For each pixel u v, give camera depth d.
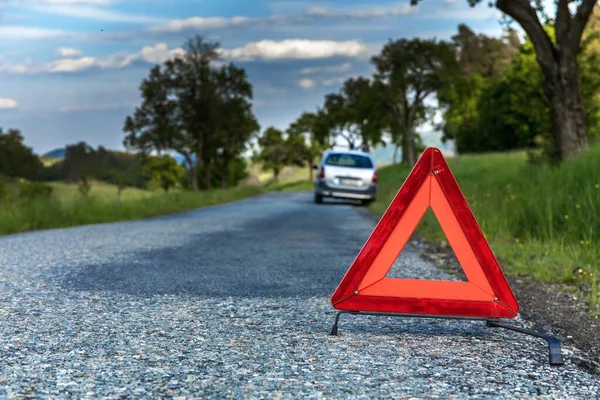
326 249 9.28
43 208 15.66
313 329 4.25
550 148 17.36
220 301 5.20
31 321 4.31
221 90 69.94
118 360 3.39
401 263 7.67
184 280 6.25
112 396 2.79
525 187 13.12
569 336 4.37
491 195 13.69
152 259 7.81
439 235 10.86
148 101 68.44
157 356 3.49
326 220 15.84
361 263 4.11
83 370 3.19
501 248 9.01
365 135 86.38
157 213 20.20
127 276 6.43
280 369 3.26
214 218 16.67
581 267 7.11
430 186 4.11
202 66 68.06
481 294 4.11
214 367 3.28
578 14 16.42
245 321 4.46
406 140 80.12
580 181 11.39
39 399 2.73
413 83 76.38
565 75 16.62
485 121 75.19
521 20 16.69
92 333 4.01
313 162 119.88
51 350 3.57
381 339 4.00
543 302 5.60
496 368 3.38
